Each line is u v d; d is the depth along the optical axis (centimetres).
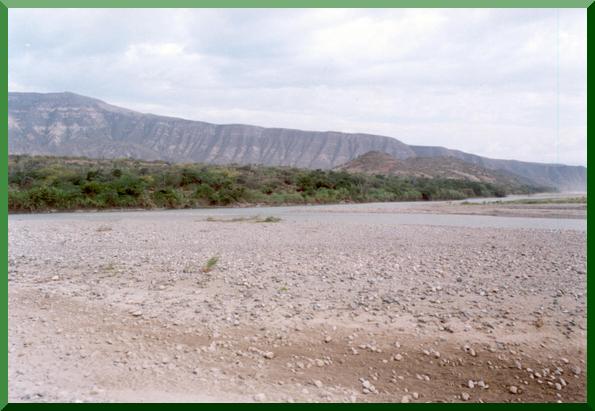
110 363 555
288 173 8950
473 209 4806
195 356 583
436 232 2123
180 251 1462
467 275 1049
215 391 486
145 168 7856
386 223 2766
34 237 1878
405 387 521
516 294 866
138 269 1134
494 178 19262
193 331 670
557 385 529
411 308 775
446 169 19425
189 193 5606
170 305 801
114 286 945
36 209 4159
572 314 738
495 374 555
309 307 783
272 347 616
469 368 568
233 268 1145
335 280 998
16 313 748
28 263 1223
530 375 552
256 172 8806
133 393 471
